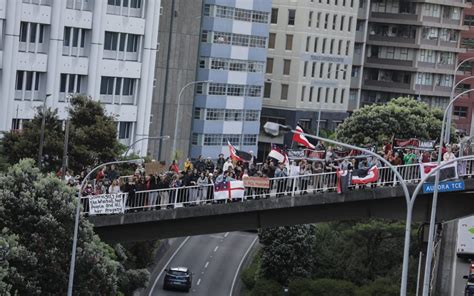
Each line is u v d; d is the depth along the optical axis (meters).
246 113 180.88
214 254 136.00
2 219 81.06
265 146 193.50
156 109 162.88
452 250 121.44
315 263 120.19
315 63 197.12
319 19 196.25
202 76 171.12
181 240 139.38
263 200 89.19
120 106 144.00
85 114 109.56
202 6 168.88
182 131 168.88
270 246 120.06
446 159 90.50
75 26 136.75
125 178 89.56
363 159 94.56
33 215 81.31
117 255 101.44
